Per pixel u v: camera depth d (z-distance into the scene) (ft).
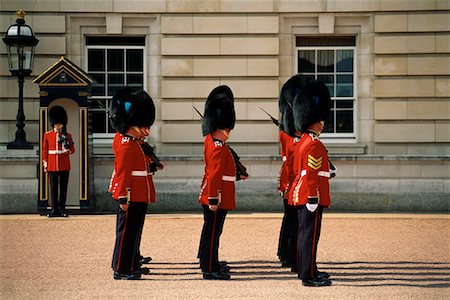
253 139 71.31
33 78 71.10
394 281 40.86
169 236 55.47
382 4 71.00
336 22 71.61
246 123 71.36
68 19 71.56
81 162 65.82
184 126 71.61
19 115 68.44
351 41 72.64
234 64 71.41
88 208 66.13
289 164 44.78
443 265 45.27
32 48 67.77
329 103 40.75
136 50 72.90
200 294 37.60
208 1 71.26
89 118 65.77
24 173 68.44
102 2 71.41
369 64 71.61
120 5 71.46
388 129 71.36
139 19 71.92
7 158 67.92
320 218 40.37
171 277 42.14
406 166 69.87
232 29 71.31
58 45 71.31
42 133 65.00
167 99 71.67
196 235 55.88
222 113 42.06
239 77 71.46
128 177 41.19
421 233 56.80
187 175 70.18
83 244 51.85
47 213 65.41
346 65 72.84
